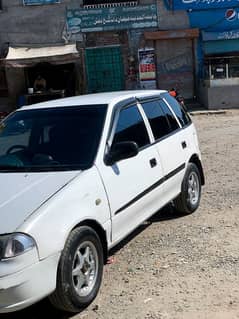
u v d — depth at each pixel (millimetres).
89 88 14758
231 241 3432
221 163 6168
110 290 2826
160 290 2777
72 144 3061
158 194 3525
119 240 3027
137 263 3186
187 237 3584
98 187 2822
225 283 2809
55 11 14453
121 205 3018
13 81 14727
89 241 2676
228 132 8898
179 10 14406
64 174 2812
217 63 14516
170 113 4078
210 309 2527
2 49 14523
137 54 14547
